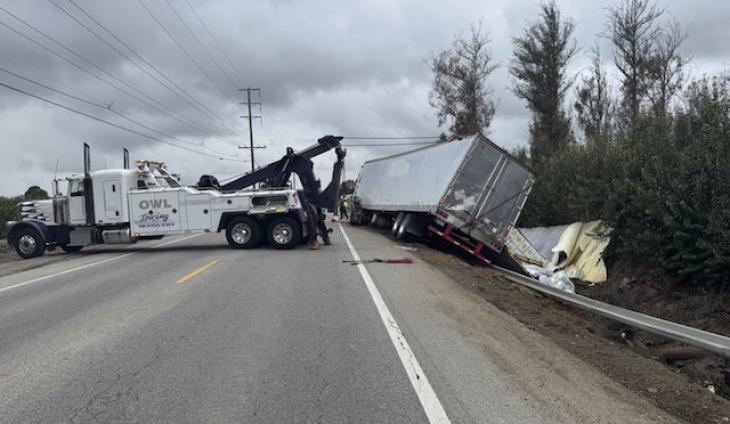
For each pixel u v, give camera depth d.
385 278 12.56
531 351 7.05
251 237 19.95
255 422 4.77
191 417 4.88
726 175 12.10
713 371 8.30
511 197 18.03
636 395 5.66
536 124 42.31
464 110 52.72
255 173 21.84
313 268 14.29
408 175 24.39
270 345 7.09
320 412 4.97
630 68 39.56
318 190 21.64
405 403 5.16
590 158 21.14
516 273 16.53
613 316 10.55
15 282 13.61
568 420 4.84
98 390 5.55
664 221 12.88
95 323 8.45
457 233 18.17
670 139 15.02
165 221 20.45
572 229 19.62
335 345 7.08
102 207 20.72
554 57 41.53
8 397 5.41
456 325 8.22
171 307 9.52
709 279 12.48
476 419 4.81
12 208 36.50
